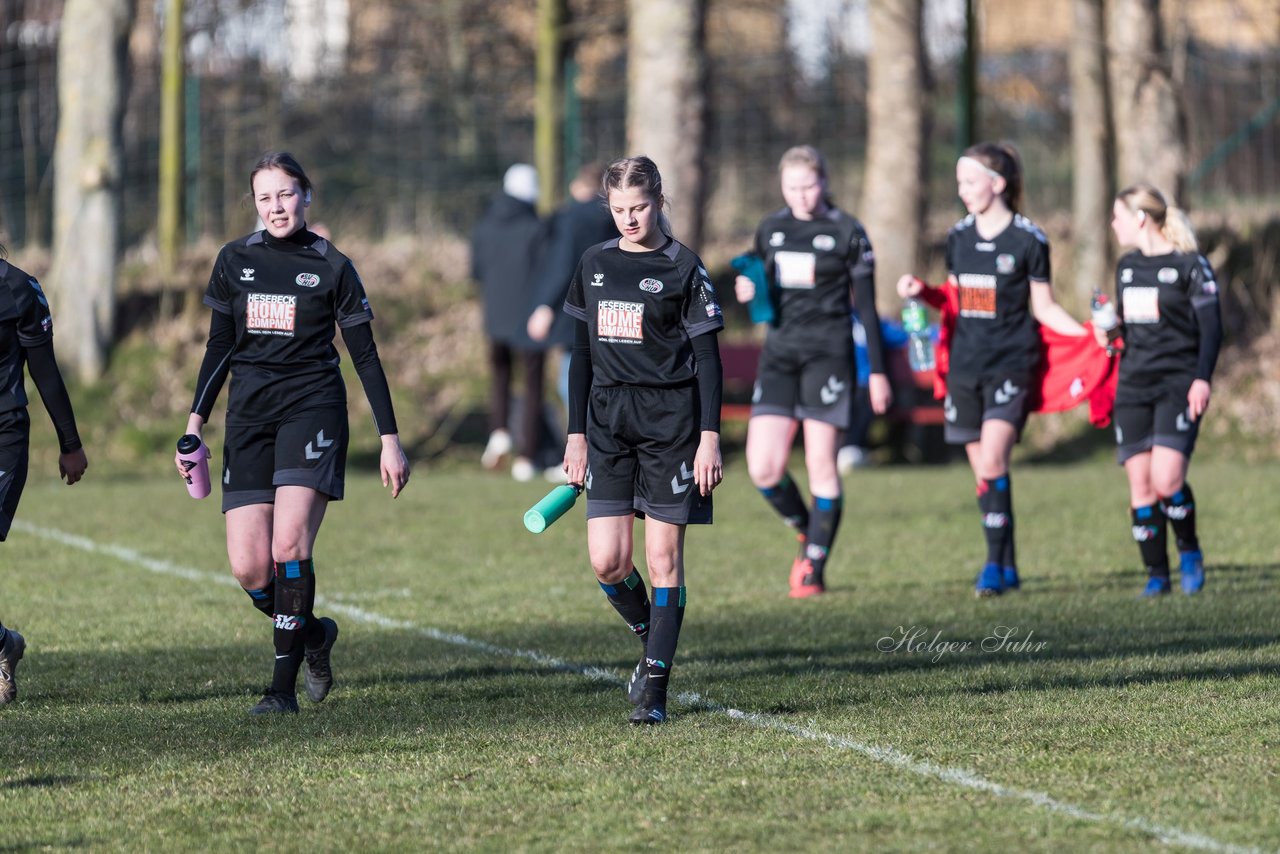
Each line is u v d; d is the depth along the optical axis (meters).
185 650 25.36
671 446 19.84
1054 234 70.31
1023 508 44.31
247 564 20.66
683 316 19.70
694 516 19.97
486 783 16.95
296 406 20.44
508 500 47.66
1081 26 66.38
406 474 20.36
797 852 14.49
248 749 18.62
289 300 20.22
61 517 43.44
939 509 44.66
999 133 82.75
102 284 61.56
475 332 67.50
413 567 34.91
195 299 64.62
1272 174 74.81
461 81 84.62
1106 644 24.62
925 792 16.33
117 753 18.47
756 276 31.06
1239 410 62.94
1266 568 33.44
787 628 26.97
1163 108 61.78
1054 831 14.94
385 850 14.77
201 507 46.06
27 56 70.94
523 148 81.12
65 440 21.05
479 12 88.56
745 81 76.94
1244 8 76.25
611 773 17.28
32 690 22.22
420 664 24.02
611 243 20.12
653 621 20.23
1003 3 88.81
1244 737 18.38
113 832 15.42
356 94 78.62
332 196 76.75
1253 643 24.42
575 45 82.69
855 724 19.42
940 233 72.94
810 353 30.88
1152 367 29.59
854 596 30.67
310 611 20.75
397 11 87.06
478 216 77.50
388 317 67.81
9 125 70.50
